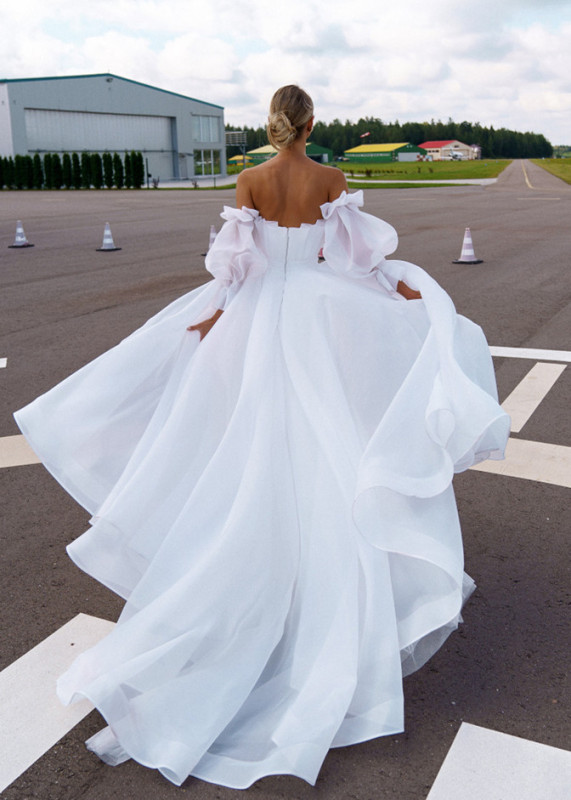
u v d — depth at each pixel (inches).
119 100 2263.8
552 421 203.3
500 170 3373.5
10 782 88.0
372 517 94.4
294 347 107.0
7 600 126.6
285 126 108.3
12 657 110.7
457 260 488.1
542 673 105.6
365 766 89.1
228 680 95.3
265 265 110.8
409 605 101.5
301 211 111.8
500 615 119.6
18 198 1409.9
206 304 119.0
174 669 93.7
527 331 304.3
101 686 90.7
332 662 93.2
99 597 127.3
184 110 2468.0
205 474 101.5
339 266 112.4
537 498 160.1
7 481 175.6
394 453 95.8
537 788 85.2
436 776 87.4
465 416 95.0
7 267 495.8
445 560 94.3
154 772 89.1
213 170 2659.9
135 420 116.6
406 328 113.2
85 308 362.9
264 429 102.7
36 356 279.3
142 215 927.7
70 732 95.6
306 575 100.5
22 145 2053.4
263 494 99.5
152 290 405.4
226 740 92.4
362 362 108.4
